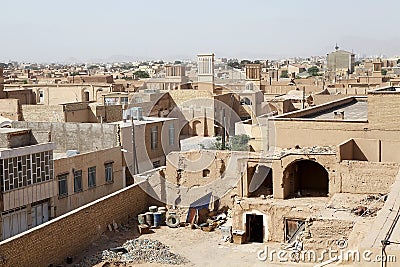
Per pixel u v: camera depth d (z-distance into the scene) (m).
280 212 26.77
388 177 26.53
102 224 27.14
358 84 70.00
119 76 133.25
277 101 49.06
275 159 28.08
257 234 27.66
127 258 24.36
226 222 29.05
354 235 19.77
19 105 49.44
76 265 23.53
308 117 35.41
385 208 16.25
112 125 38.12
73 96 67.25
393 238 13.65
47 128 39.66
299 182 30.45
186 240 27.17
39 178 30.45
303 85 73.19
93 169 34.91
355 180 27.11
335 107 41.12
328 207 25.14
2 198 28.02
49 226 23.19
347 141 28.75
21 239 21.53
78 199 33.53
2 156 27.98
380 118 29.06
